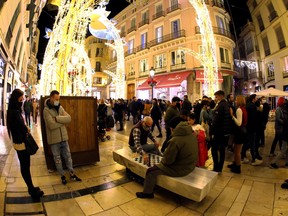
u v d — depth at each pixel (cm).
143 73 2388
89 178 421
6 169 454
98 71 3825
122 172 457
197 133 457
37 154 588
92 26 1016
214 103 618
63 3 478
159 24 2234
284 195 347
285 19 1912
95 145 521
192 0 934
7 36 1162
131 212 294
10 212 287
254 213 293
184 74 1856
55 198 332
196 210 301
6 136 846
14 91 323
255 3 2375
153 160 405
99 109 802
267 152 640
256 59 2484
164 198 337
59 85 491
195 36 1897
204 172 345
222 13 2091
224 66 1966
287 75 1938
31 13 1406
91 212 292
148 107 1273
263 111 695
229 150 667
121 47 1340
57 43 515
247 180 415
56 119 390
